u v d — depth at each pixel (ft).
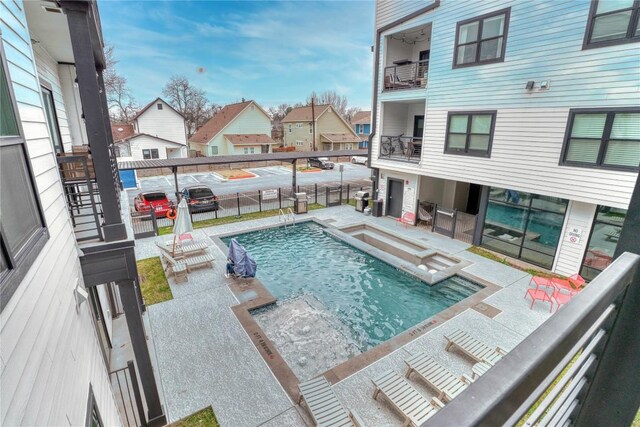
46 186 10.78
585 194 28.07
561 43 27.61
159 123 113.50
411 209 47.47
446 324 24.31
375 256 37.45
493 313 25.68
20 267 7.12
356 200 55.42
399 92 43.09
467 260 35.32
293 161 59.93
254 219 50.70
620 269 3.75
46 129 11.80
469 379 18.11
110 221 14.70
